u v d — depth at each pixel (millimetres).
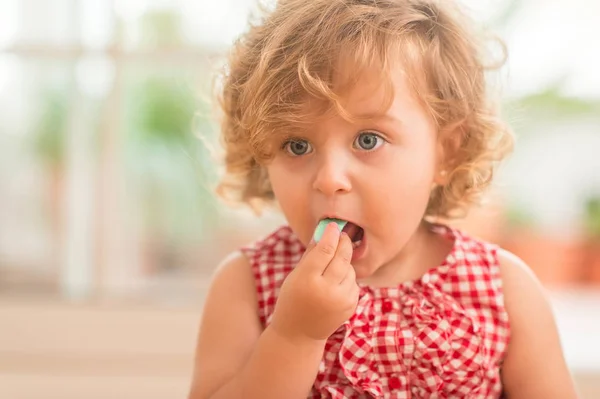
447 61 832
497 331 841
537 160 1409
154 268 1235
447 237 880
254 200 933
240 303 858
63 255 1226
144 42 1214
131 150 1230
